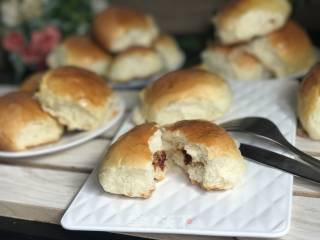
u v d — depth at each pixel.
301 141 0.25
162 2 0.47
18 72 0.47
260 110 0.28
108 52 0.41
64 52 0.40
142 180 0.21
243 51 0.35
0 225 0.23
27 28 0.47
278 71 0.34
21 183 0.25
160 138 0.23
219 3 0.45
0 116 0.26
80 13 0.47
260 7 0.33
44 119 0.27
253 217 0.19
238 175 0.21
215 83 0.27
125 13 0.41
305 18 0.41
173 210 0.20
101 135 0.29
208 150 0.21
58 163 0.26
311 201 0.20
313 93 0.24
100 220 0.20
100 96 0.28
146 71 0.39
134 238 0.20
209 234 0.19
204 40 0.45
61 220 0.20
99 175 0.22
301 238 0.19
